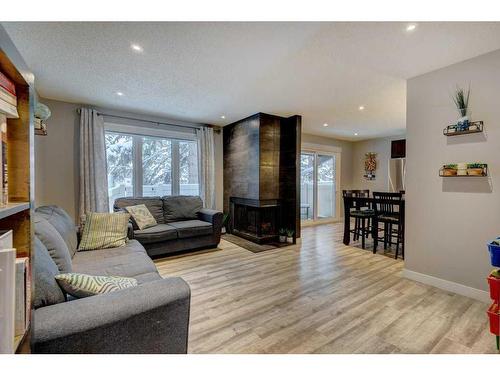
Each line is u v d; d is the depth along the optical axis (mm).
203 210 4082
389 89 2980
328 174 6770
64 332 832
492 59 2076
